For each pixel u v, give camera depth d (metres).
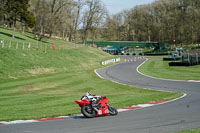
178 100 20.06
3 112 15.59
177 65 55.50
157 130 10.94
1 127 11.74
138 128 11.28
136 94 24.23
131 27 160.62
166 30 132.62
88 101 13.69
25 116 14.20
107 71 51.22
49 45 74.62
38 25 88.75
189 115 14.19
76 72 48.66
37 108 16.97
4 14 72.56
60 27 105.75
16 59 46.88
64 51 67.75
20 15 70.81
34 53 54.81
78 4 98.06
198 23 116.62
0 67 40.75
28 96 23.84
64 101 20.05
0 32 73.19
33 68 45.59
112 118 13.56
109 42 123.19
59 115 14.52
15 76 39.22
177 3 129.12
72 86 31.94
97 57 77.44
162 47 118.19
